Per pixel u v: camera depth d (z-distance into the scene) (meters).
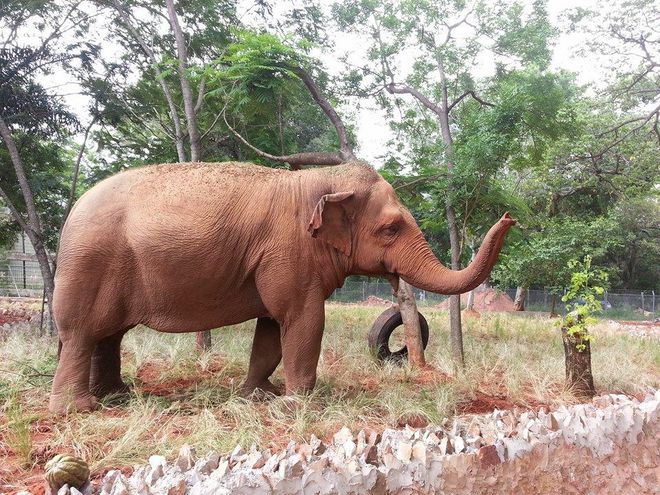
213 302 5.24
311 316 5.18
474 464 3.31
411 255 5.24
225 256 5.07
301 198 5.25
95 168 11.65
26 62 9.28
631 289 36.47
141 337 8.68
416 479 3.11
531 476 3.49
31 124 9.63
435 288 5.14
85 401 4.98
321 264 5.22
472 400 6.09
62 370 4.99
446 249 24.38
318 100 8.70
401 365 8.05
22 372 6.04
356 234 5.28
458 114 10.88
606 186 19.92
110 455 3.67
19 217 9.05
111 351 5.58
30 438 3.99
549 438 3.66
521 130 8.88
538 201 21.36
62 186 11.09
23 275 24.73
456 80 10.37
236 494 2.67
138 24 9.95
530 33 9.85
